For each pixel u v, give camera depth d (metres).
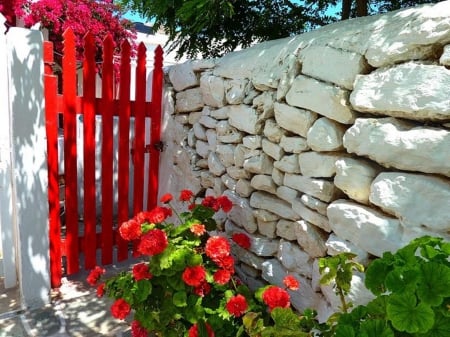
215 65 2.24
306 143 1.59
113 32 5.21
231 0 2.46
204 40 3.04
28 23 4.80
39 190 2.16
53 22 4.79
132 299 1.68
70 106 2.30
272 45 1.87
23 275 2.16
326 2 2.75
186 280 1.57
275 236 1.89
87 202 2.51
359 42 1.34
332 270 1.11
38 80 2.07
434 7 1.16
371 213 1.29
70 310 2.21
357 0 2.41
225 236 2.25
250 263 2.04
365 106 1.29
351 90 1.38
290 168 1.69
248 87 1.94
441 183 1.09
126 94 2.53
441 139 1.07
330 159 1.48
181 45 3.12
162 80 2.76
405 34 1.17
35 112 2.08
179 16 2.26
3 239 2.32
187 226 1.84
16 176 2.07
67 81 2.27
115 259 2.83
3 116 2.24
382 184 1.23
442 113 1.06
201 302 1.69
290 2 2.77
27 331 2.00
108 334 2.01
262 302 1.66
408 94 1.14
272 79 1.74
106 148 2.52
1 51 2.22
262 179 1.89
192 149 2.60
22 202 2.10
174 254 1.65
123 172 2.64
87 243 2.56
